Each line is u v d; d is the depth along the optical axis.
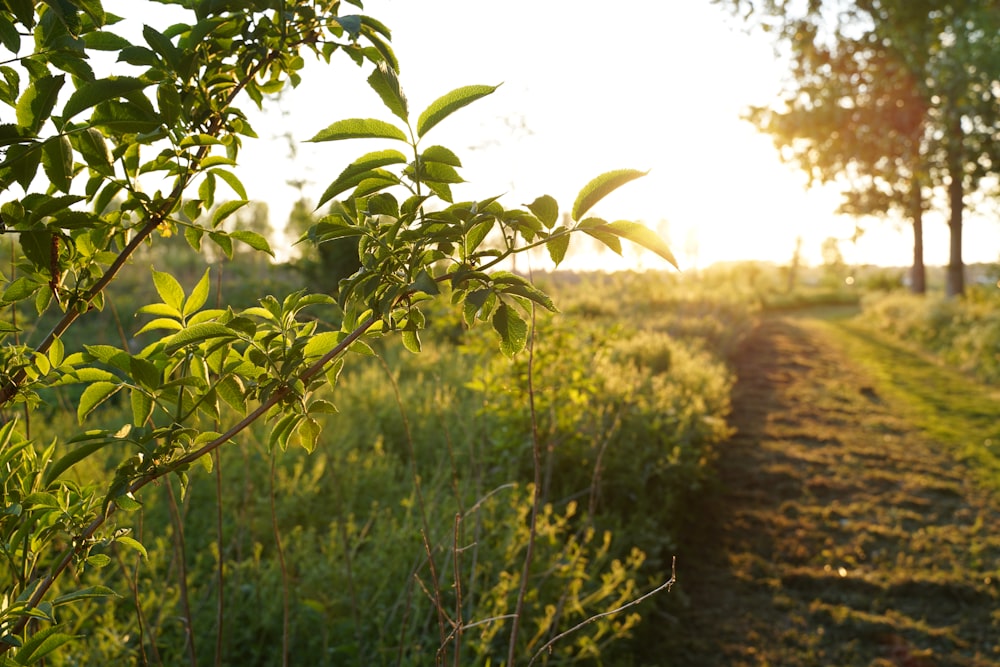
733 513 6.38
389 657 3.30
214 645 3.33
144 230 1.32
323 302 1.34
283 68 1.42
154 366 1.30
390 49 1.24
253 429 4.78
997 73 16.81
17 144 1.05
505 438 5.30
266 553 4.20
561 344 5.35
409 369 8.30
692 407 7.27
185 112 1.25
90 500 1.38
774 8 16.05
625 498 5.54
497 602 3.36
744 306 21.38
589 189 1.09
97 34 1.19
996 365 12.93
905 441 8.83
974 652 4.44
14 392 1.30
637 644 4.18
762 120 18.75
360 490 5.08
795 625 4.68
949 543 5.91
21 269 1.30
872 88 18.41
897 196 21.27
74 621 3.15
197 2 1.27
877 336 20.27
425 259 1.16
